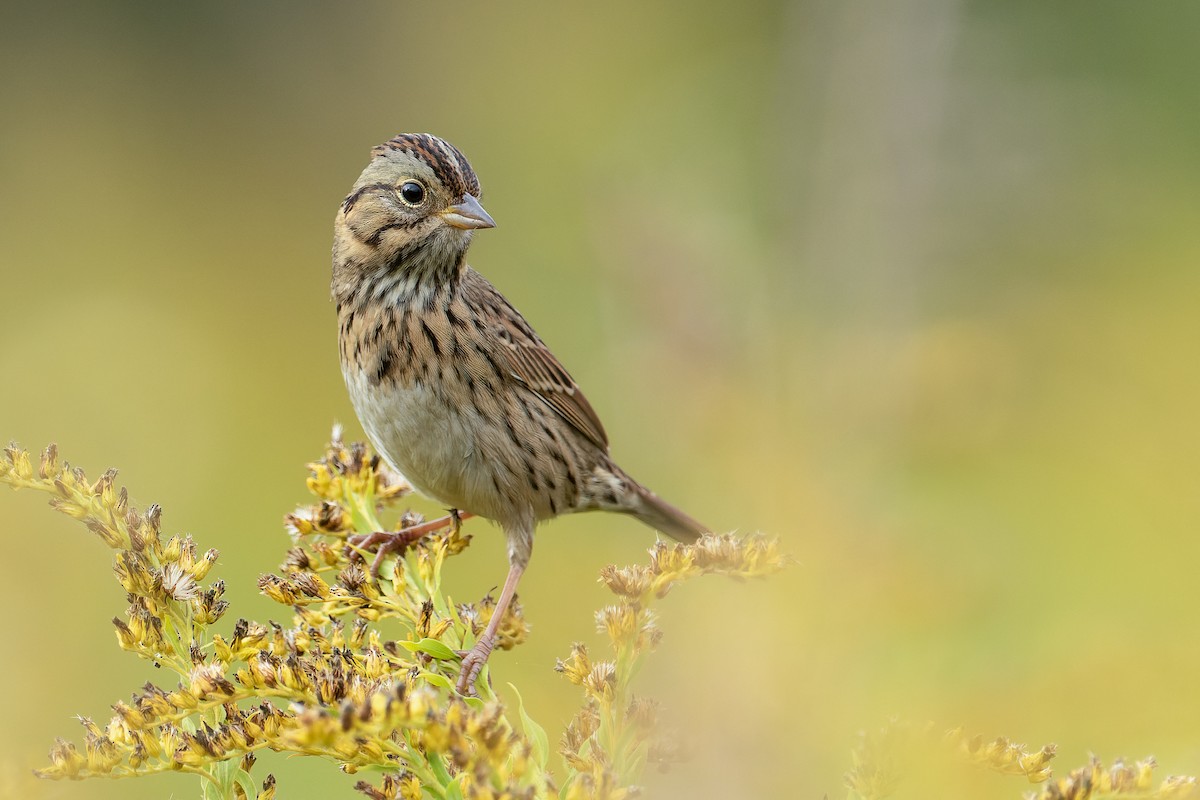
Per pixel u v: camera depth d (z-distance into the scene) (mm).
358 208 8508
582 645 5383
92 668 11797
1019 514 12219
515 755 4461
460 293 8602
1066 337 16125
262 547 14766
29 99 24609
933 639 8094
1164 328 16281
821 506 9422
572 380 9055
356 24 26125
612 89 24094
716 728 6570
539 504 8930
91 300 20531
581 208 19328
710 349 11883
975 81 20219
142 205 23484
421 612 6012
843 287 17203
